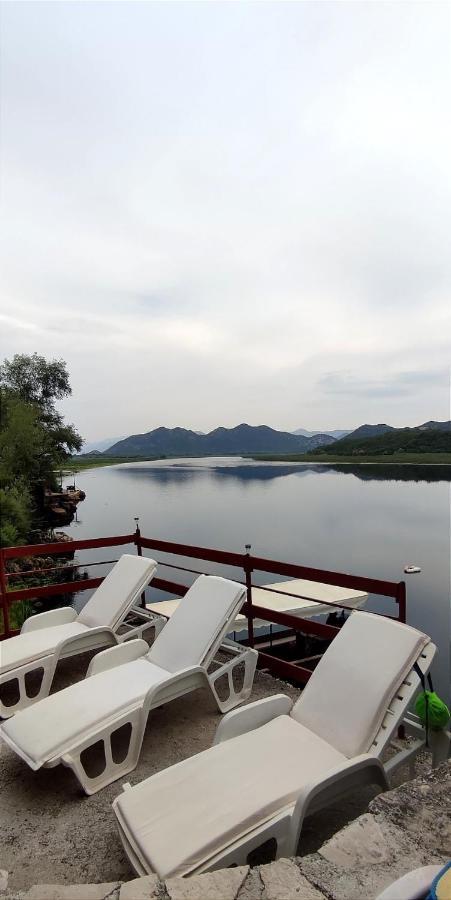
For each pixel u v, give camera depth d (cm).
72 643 356
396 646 233
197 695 350
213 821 170
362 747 211
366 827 157
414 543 3069
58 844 208
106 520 3891
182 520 3969
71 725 247
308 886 137
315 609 1026
